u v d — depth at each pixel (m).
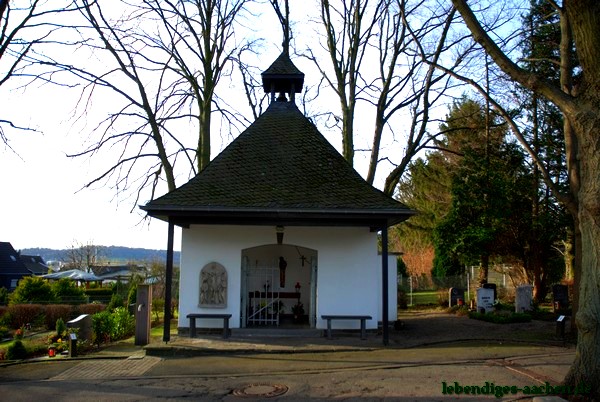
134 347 12.83
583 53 6.95
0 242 53.41
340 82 22.41
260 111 23.19
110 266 58.62
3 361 11.32
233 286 13.95
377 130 21.27
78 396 8.02
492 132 22.86
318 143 15.56
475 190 20.30
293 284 16.56
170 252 12.67
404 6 17.92
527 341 12.54
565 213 20.61
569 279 23.36
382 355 10.97
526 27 20.20
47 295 25.25
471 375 8.82
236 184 13.59
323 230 14.20
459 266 28.19
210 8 21.14
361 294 14.02
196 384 8.67
